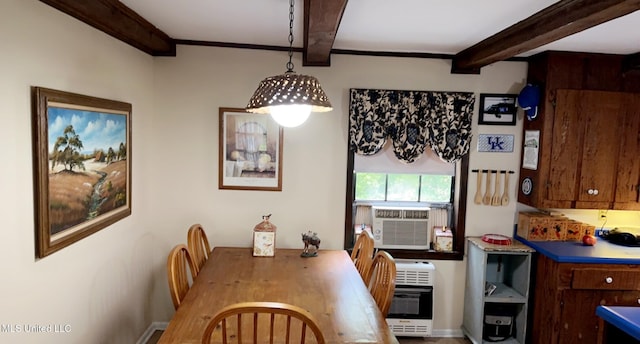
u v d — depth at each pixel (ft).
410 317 10.31
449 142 10.39
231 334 5.60
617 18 6.50
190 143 10.38
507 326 10.32
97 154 7.30
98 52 7.35
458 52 10.14
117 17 7.20
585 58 9.71
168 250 10.57
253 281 7.70
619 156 9.89
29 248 5.55
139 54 9.29
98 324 7.59
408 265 10.35
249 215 10.64
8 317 5.16
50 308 6.06
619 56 9.73
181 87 10.25
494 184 10.83
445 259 10.85
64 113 6.19
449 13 7.08
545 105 9.73
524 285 10.00
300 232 10.75
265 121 10.42
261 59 10.30
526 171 10.48
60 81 6.17
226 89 10.30
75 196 6.58
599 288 9.14
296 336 5.65
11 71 5.12
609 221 11.14
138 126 9.39
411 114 10.34
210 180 10.50
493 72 10.57
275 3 6.93
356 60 10.42
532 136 10.21
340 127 10.56
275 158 10.52
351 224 10.80
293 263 8.84
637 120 9.83
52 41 5.94
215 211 10.57
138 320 9.67
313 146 10.56
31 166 5.55
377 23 7.82
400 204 11.14
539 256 9.87
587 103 9.71
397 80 10.52
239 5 7.08
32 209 5.59
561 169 9.84
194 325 5.84
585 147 9.82
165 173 10.41
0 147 4.96
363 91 10.23
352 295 7.14
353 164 10.70
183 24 8.50
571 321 9.29
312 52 9.02
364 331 5.84
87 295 7.16
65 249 6.43
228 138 10.40
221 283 7.55
